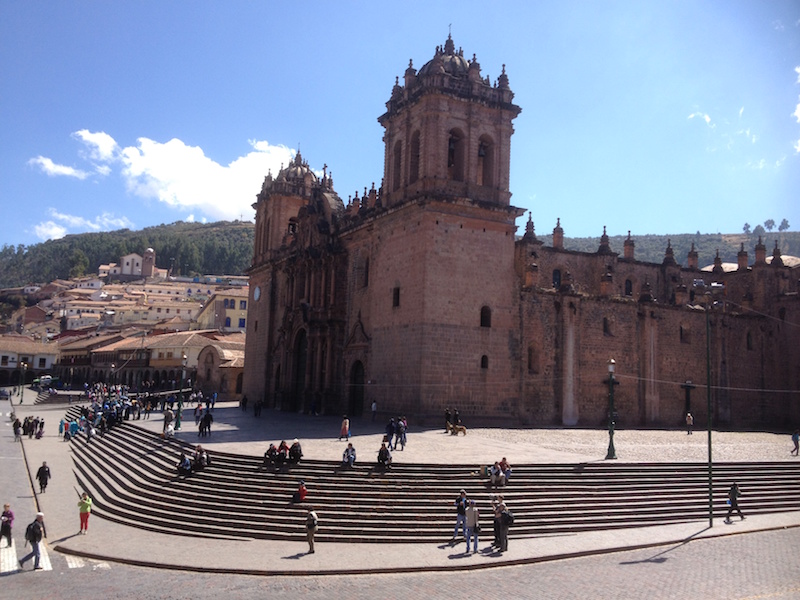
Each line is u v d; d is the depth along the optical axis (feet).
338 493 109.81
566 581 81.82
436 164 193.47
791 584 81.10
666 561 90.89
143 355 400.88
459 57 208.44
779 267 270.67
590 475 124.98
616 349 226.38
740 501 125.08
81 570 86.33
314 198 256.11
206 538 99.40
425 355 185.98
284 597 76.02
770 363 264.93
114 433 190.60
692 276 281.95
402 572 85.76
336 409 228.84
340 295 233.35
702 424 243.81
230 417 217.56
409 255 196.03
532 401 205.57
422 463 121.49
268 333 284.61
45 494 136.46
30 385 506.89
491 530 103.50
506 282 201.57
